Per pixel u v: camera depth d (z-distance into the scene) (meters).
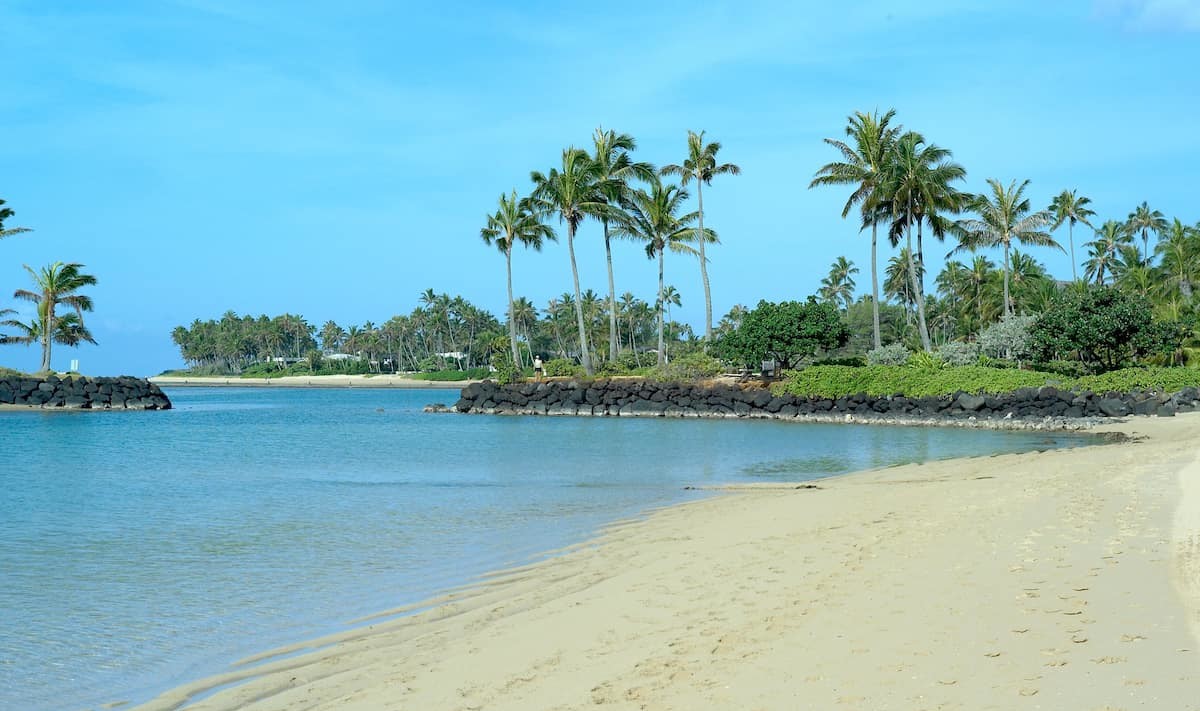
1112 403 44.56
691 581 10.77
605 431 45.97
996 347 59.28
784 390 55.66
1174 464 20.14
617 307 159.12
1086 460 23.22
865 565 10.73
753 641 7.88
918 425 48.50
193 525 17.31
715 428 47.69
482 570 12.63
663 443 37.62
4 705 7.77
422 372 176.25
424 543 14.95
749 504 18.02
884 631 7.77
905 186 57.91
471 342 180.12
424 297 188.00
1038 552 10.52
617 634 8.63
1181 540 10.67
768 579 10.49
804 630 8.05
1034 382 48.66
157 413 71.44
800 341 57.47
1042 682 6.19
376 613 10.45
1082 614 7.72
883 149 59.94
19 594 11.74
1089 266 96.69
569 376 68.12
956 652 7.02
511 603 10.46
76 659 9.01
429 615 10.16
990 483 18.94
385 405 88.56
